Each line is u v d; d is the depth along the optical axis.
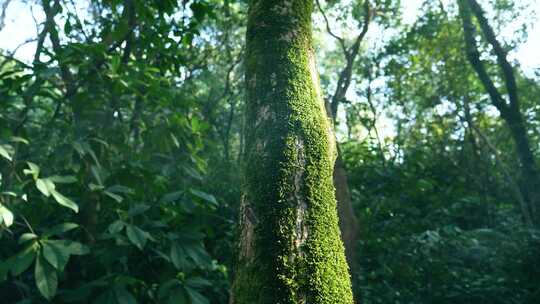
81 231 3.74
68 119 3.98
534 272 6.29
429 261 6.04
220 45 11.27
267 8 2.08
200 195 3.65
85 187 3.77
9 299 3.67
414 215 7.53
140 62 4.20
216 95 11.85
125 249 3.46
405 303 5.52
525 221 8.72
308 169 1.80
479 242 6.72
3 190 3.25
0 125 3.59
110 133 4.05
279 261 1.68
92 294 3.38
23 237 2.91
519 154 8.89
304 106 1.90
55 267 2.82
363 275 5.71
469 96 12.26
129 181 3.91
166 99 4.08
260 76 1.96
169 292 3.41
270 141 1.83
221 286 4.75
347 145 9.30
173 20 5.06
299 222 1.73
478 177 10.77
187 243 3.60
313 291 1.67
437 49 11.73
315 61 2.11
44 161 3.77
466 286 5.77
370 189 7.62
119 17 4.70
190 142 4.26
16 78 3.72
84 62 3.72
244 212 1.81
